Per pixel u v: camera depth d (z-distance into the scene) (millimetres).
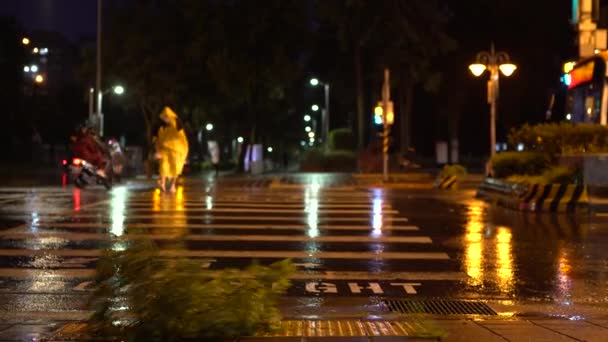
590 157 22891
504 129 61469
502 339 6805
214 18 50000
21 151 65375
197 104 53750
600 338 6840
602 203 20062
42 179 37594
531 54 54688
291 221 17406
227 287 6398
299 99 77625
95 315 6504
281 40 51250
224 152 77875
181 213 18906
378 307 8969
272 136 83875
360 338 6383
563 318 8211
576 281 10688
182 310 6082
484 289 10141
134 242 6676
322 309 8805
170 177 26828
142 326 6125
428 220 17828
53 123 68250
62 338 7215
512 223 17312
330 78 56750
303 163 56812
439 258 12516
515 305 9211
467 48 54469
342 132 60438
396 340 6316
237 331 6234
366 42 48062
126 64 49125
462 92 55594
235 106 58375
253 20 49969
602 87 24406
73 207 20281
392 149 50188
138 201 22438
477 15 53938
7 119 58562
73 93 71812
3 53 57406
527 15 53812
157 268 6281
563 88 35156
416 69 49156
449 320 7977
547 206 19672
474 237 14961
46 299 9398
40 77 64000
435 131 64625
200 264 6477
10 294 9680
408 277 10938
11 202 21844
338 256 12664
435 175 43500
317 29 54406
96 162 27734
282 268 6707
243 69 50219
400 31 47375
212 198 23906
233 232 15453
